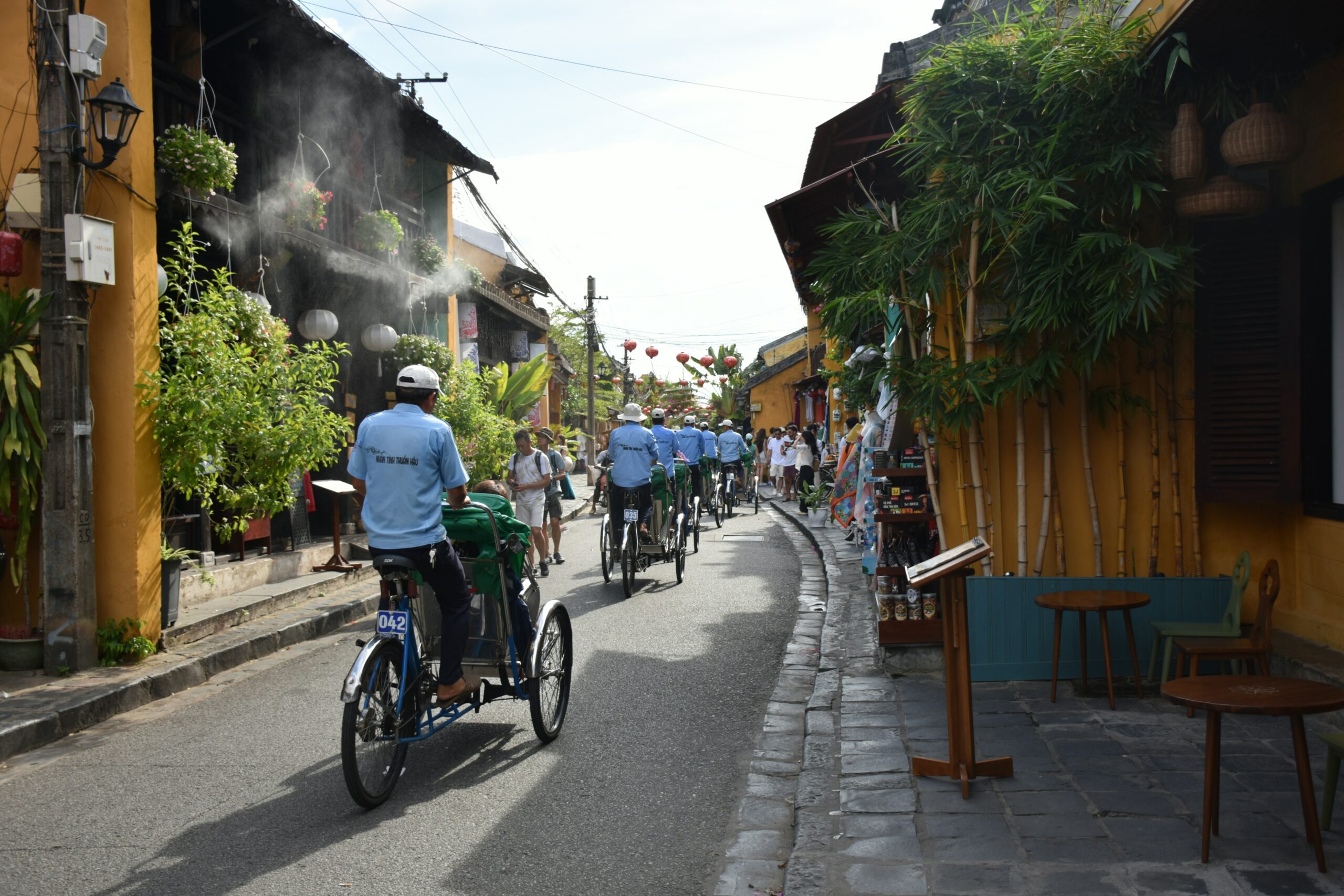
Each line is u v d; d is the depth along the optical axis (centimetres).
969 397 621
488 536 515
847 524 1391
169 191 871
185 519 895
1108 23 575
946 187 621
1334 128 550
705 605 988
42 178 679
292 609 936
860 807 413
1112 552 629
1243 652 489
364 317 1458
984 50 595
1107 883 334
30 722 562
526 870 386
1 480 667
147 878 383
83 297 688
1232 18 494
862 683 620
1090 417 631
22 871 392
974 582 613
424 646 525
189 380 761
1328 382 579
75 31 675
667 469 1130
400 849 407
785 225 973
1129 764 449
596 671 713
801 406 3469
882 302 639
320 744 556
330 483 1104
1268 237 591
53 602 675
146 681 659
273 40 1150
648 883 374
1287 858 348
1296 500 584
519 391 1905
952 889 335
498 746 546
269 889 371
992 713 540
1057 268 573
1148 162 562
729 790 475
